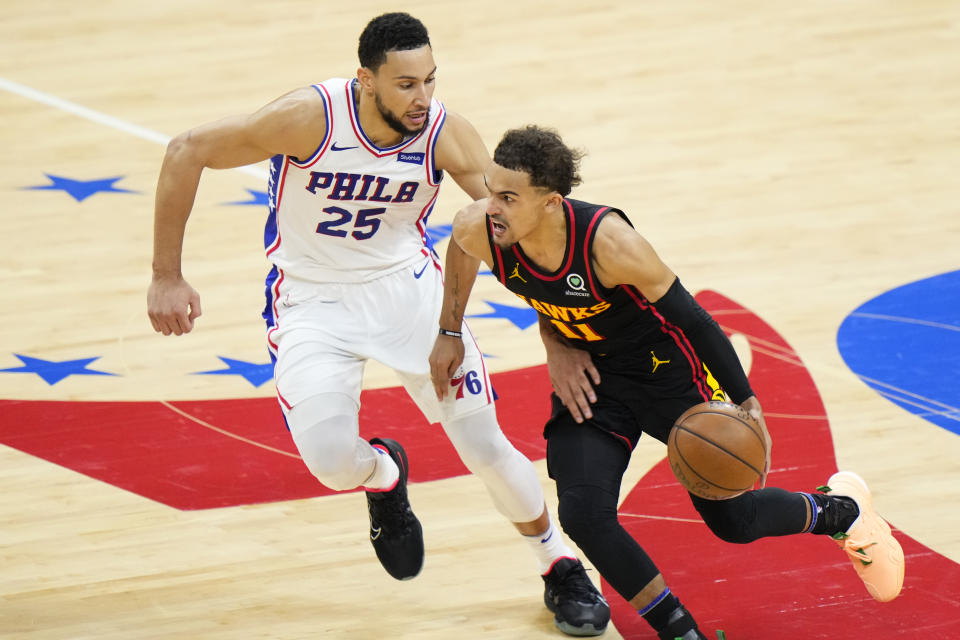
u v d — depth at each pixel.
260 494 11.65
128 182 20.06
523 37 26.22
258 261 17.17
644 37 25.88
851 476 9.60
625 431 8.84
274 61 25.44
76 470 12.06
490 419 9.21
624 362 8.84
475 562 10.47
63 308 15.91
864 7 26.83
